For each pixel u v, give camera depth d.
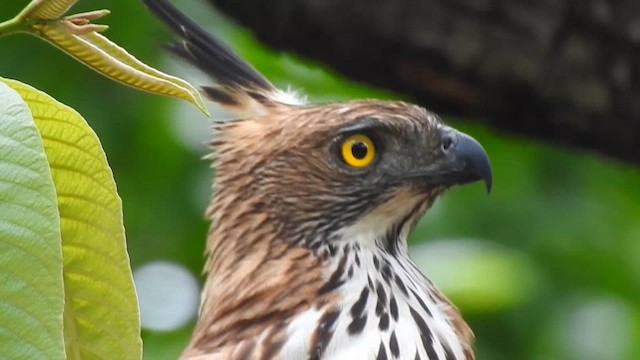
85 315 5.77
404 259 9.07
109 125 13.02
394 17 10.89
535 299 13.59
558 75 11.05
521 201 13.95
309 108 9.02
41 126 5.38
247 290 8.50
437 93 11.38
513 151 13.99
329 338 8.28
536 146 14.03
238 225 8.80
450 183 9.02
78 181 5.52
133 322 5.74
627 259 14.12
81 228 5.62
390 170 8.95
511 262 13.38
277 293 8.48
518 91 11.20
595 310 13.83
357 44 11.08
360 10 10.88
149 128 13.23
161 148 13.30
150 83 5.45
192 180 13.42
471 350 9.02
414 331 8.52
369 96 13.72
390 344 8.35
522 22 10.89
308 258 8.65
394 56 11.12
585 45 10.94
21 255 4.72
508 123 11.51
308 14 10.95
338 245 8.78
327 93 13.77
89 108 12.85
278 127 8.91
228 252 8.78
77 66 12.73
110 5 12.35
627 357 13.78
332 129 8.87
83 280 5.71
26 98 5.30
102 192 5.54
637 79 11.00
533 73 11.05
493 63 11.04
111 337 5.79
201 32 9.45
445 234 13.62
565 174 14.20
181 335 13.27
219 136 9.05
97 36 5.44
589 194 14.23
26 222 4.72
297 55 11.38
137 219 13.32
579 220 14.09
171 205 13.41
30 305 4.73
